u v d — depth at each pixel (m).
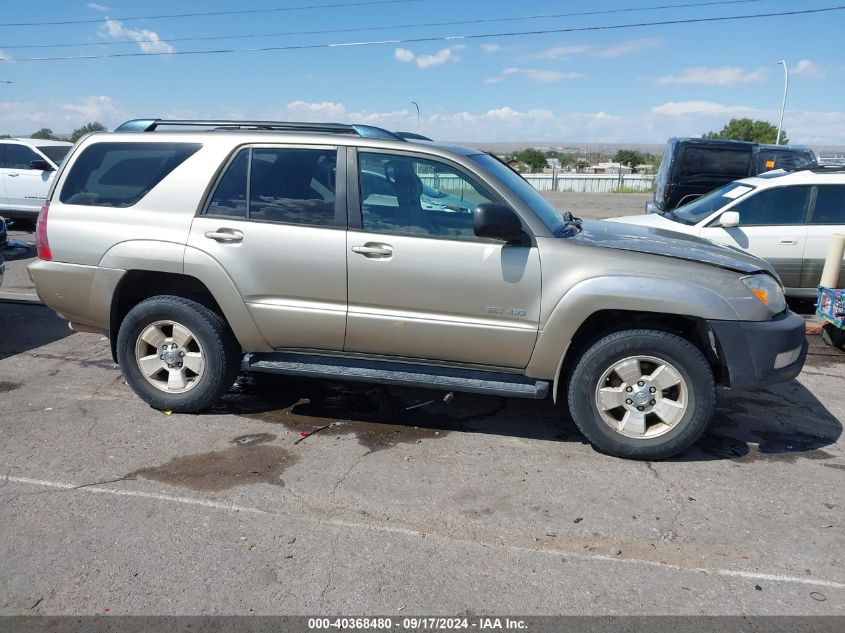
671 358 4.02
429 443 4.40
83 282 4.61
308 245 4.27
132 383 4.75
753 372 4.06
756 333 4.01
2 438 4.34
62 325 7.10
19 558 3.09
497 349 4.19
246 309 4.40
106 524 3.38
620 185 39.62
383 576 3.02
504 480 3.92
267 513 3.52
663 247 4.23
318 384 5.41
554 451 4.32
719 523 3.50
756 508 3.65
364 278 4.21
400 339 4.29
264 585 2.94
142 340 4.68
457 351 4.26
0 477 3.83
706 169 13.46
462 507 3.62
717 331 3.97
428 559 3.15
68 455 4.12
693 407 4.06
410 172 4.25
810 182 7.93
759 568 3.13
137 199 4.56
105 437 4.38
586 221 5.11
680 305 3.94
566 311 4.03
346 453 4.23
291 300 4.36
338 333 4.36
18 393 5.14
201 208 4.45
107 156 4.67
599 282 3.98
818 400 5.31
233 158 4.45
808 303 8.70
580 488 3.84
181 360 4.67
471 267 4.09
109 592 2.87
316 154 4.36
